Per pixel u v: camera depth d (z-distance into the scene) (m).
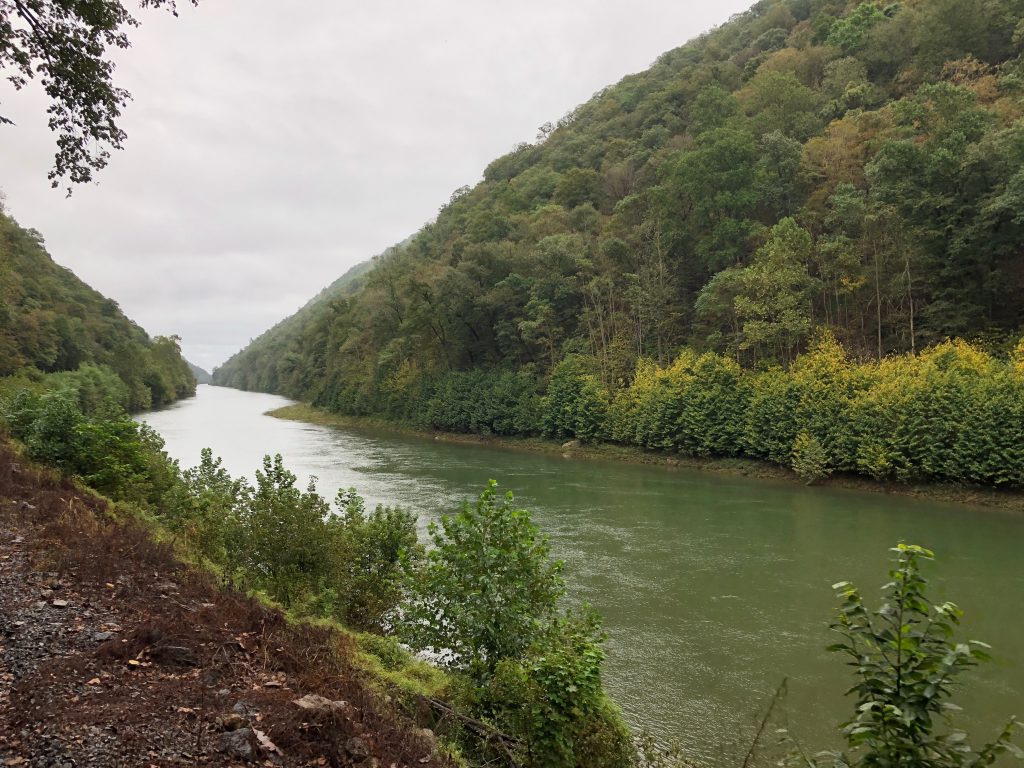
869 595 16.22
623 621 14.59
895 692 3.80
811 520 24.69
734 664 12.42
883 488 30.58
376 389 75.50
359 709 5.79
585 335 56.38
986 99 46.25
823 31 75.06
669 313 49.88
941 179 35.84
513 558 8.05
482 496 8.66
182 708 4.95
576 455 46.16
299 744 4.82
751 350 42.56
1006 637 13.74
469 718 6.79
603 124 98.94
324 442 54.50
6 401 19.20
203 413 87.25
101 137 9.96
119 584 7.48
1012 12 54.03
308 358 112.44
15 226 74.12
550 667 7.06
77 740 4.24
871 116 49.62
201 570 9.23
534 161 110.75
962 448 27.84
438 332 66.69
